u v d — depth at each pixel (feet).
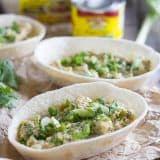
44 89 1.81
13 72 1.84
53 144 1.39
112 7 2.04
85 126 1.43
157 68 1.76
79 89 1.61
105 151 1.46
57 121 1.49
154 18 2.27
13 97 1.70
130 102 1.56
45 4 2.30
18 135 1.46
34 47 2.00
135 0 2.62
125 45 1.93
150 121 1.59
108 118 1.47
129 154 1.46
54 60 1.95
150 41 2.44
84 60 1.91
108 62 1.90
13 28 2.18
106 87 1.61
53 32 2.27
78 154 1.39
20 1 2.30
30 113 1.55
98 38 1.96
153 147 1.49
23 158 1.46
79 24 2.09
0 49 1.91
